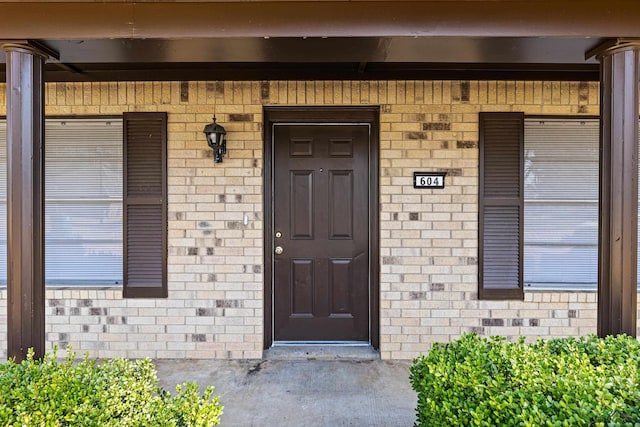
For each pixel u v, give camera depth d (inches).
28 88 100.2
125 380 84.0
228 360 155.3
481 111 155.0
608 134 100.4
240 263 156.3
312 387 134.4
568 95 155.4
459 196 154.9
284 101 156.2
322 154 163.3
